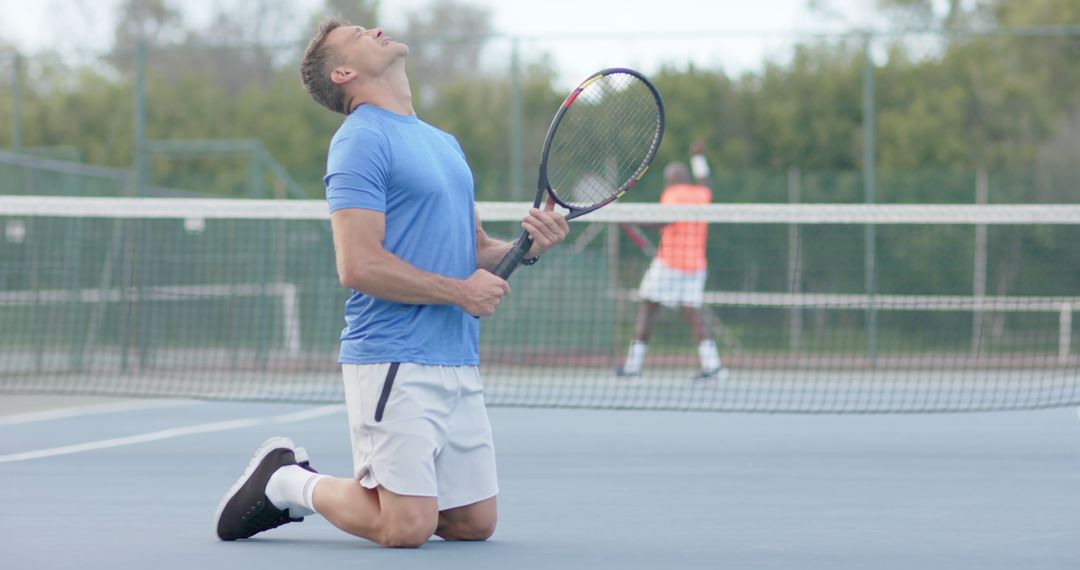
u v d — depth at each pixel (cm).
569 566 488
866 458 887
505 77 2411
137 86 1909
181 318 1830
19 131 2042
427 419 516
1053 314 1984
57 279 1745
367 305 526
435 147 550
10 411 1312
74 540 559
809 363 1884
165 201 1239
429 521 518
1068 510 652
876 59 2205
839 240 1988
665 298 1588
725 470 824
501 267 554
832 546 542
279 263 1853
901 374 1797
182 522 614
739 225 1991
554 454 913
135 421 1184
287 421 1183
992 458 884
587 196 662
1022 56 2497
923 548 537
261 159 2083
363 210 516
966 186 1975
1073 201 1970
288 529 589
